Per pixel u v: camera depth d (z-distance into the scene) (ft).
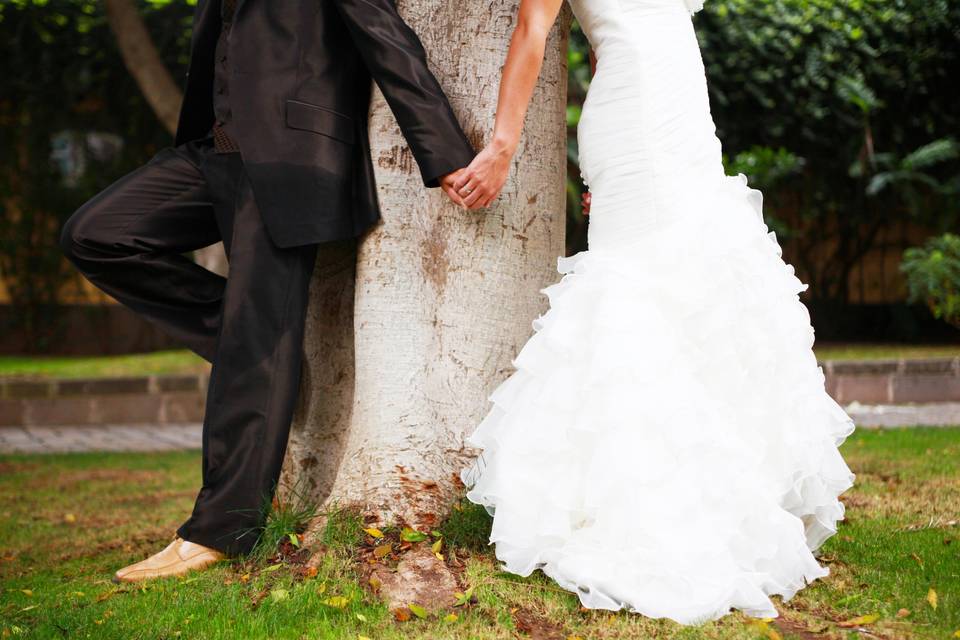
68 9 33.19
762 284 8.42
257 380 9.15
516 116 8.57
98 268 9.88
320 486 10.50
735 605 7.65
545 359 8.29
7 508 14.46
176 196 10.01
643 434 7.80
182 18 33.17
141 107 34.58
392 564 8.49
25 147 34.42
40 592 9.38
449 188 8.78
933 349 30.83
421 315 9.55
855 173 31.86
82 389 26.30
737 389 8.11
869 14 31.09
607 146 8.54
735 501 7.87
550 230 9.76
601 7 8.60
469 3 9.53
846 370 26.00
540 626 7.49
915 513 11.14
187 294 10.11
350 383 10.52
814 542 8.95
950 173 33.04
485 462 8.63
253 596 8.32
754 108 32.83
